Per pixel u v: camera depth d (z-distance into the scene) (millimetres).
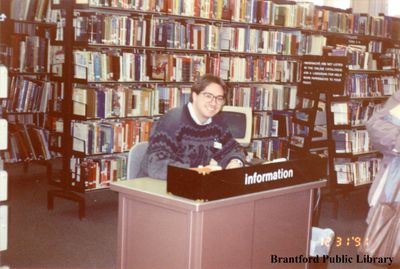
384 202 3115
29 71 6531
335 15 7477
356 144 6906
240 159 3283
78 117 5301
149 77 5797
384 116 3154
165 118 3125
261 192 2736
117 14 5754
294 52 7141
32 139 6660
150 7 5664
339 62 5703
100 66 5410
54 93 6477
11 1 6484
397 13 9102
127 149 5680
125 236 2791
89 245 4516
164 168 2926
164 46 5859
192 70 6082
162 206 2600
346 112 6516
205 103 3088
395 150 3113
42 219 5164
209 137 3234
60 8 5289
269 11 6785
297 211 3070
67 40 5258
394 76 7895
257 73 6750
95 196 6121
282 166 2852
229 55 6613
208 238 2555
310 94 5906
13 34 6516
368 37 7918
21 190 6164
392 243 3053
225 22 6480
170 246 2604
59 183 5461
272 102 6910
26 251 4281
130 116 5660
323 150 6812
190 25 6066
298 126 6902
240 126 3920
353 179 6688
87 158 5504
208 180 2484
